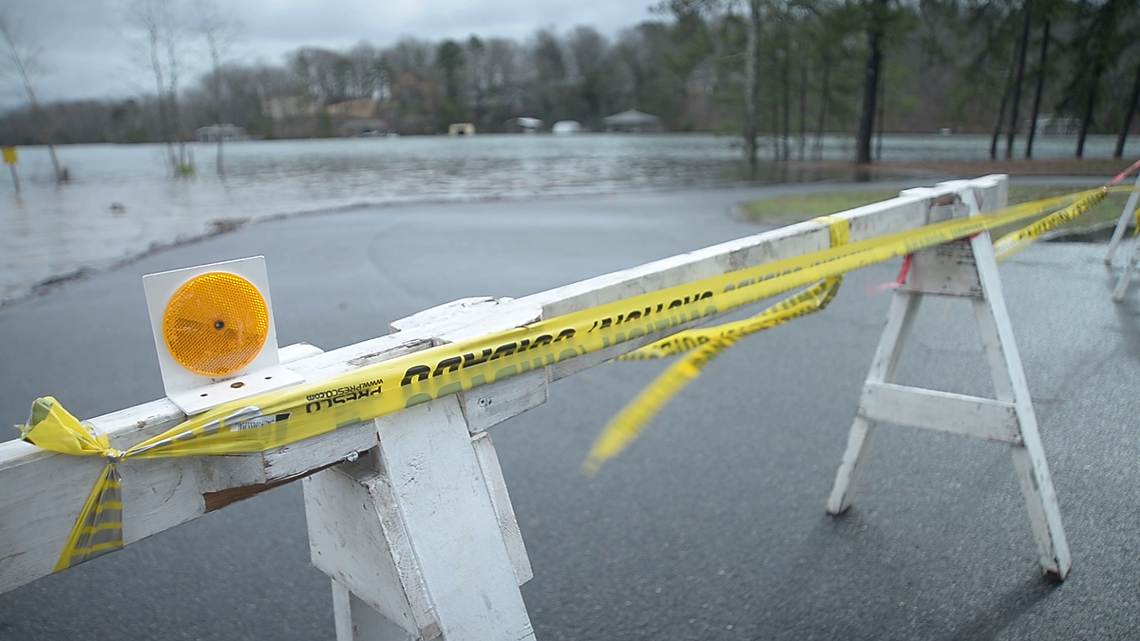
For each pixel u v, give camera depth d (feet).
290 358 4.94
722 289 6.73
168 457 3.89
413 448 4.77
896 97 115.03
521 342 5.24
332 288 27.50
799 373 16.75
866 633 8.45
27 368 19.79
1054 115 93.56
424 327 5.53
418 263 31.86
